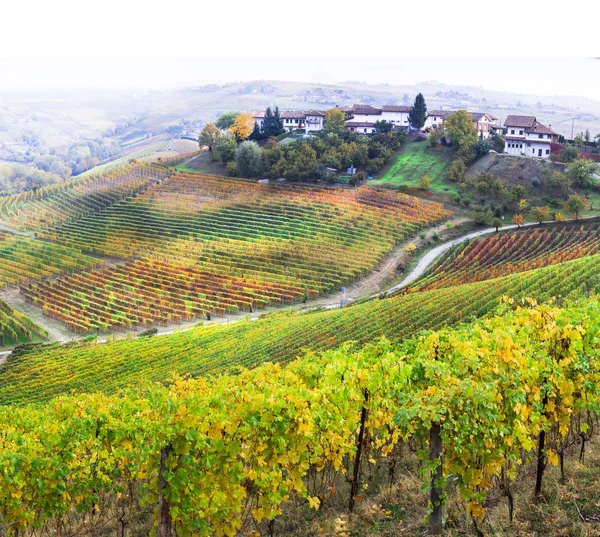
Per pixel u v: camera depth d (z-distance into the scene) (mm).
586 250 88750
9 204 162750
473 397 13586
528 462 15836
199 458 14406
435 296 66062
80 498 17672
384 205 121812
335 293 93750
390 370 17141
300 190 133125
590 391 16984
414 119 169375
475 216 114875
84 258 115938
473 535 13438
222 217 127125
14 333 82938
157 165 161125
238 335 67812
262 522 15969
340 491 16938
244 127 176875
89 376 60188
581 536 12383
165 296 94562
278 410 14477
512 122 147875
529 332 19000
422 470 13727
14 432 21109
